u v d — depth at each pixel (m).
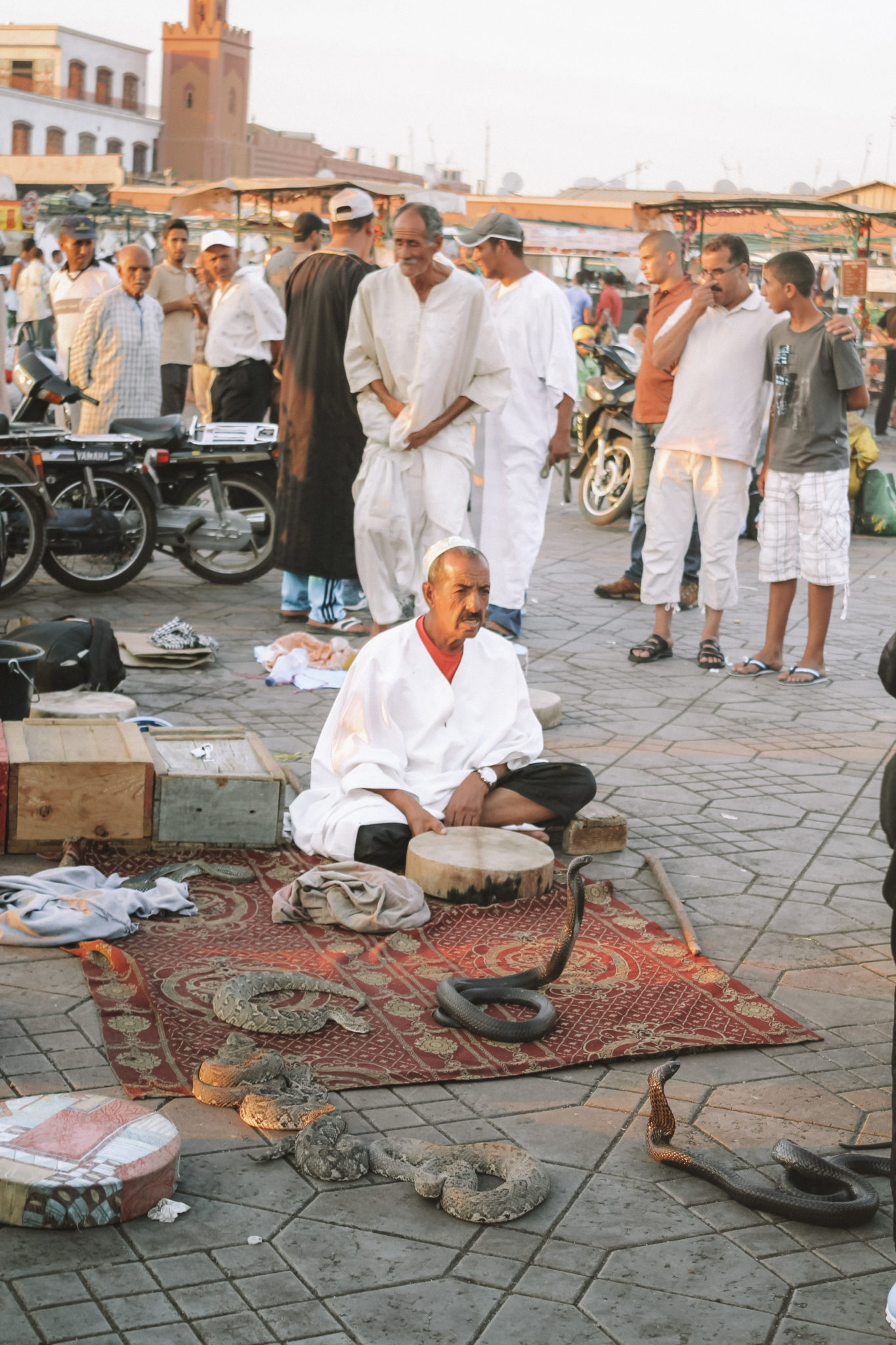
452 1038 3.62
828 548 7.60
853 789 5.94
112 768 4.72
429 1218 2.87
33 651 5.79
